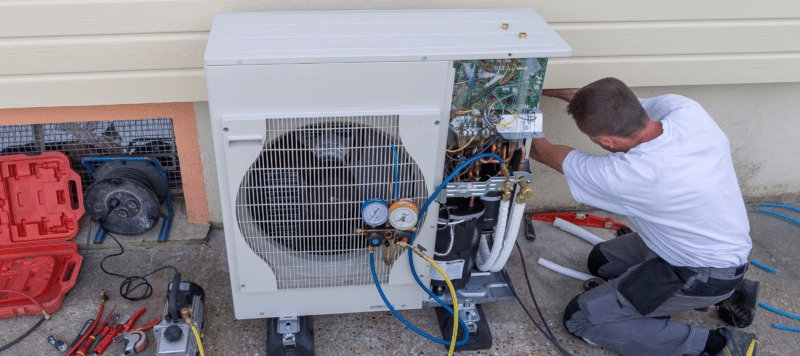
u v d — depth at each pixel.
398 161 1.97
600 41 2.64
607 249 2.85
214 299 2.70
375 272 2.22
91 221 2.91
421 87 1.82
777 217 3.54
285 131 1.83
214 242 3.05
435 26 2.05
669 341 2.34
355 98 1.81
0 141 2.82
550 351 2.54
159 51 2.36
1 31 2.20
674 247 2.14
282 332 2.35
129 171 2.87
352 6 2.37
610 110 1.85
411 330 2.60
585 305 2.42
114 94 2.46
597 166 1.97
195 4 2.26
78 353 2.32
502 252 2.24
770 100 3.16
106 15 2.23
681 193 1.91
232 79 1.71
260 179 1.93
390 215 1.97
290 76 1.73
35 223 2.87
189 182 2.92
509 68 1.89
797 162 3.49
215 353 2.43
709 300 2.24
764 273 3.06
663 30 2.66
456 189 2.04
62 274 2.73
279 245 2.13
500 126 1.98
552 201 3.43
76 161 3.00
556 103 2.93
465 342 2.40
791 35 2.78
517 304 2.79
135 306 2.62
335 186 1.99
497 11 2.26
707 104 3.13
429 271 2.33
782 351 2.60
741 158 3.41
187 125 2.71
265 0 2.29
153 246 2.98
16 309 2.47
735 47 2.78
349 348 2.48
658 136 1.93
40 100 2.43
